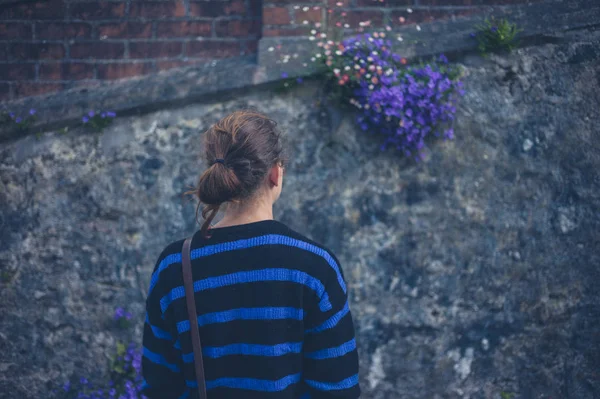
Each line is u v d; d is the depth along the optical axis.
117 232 2.76
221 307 1.19
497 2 2.78
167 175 2.74
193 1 2.77
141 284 2.77
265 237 1.20
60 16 2.79
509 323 2.78
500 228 2.76
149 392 1.34
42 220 2.77
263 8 2.66
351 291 2.74
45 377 2.82
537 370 2.81
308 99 2.69
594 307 2.79
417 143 2.62
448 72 2.66
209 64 2.77
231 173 1.16
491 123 2.73
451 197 2.73
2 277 2.79
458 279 2.75
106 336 2.80
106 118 2.71
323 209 2.72
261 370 1.17
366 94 2.54
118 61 2.80
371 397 2.78
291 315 1.18
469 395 2.80
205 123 2.73
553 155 2.76
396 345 2.77
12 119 2.71
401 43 2.68
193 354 1.22
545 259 2.77
